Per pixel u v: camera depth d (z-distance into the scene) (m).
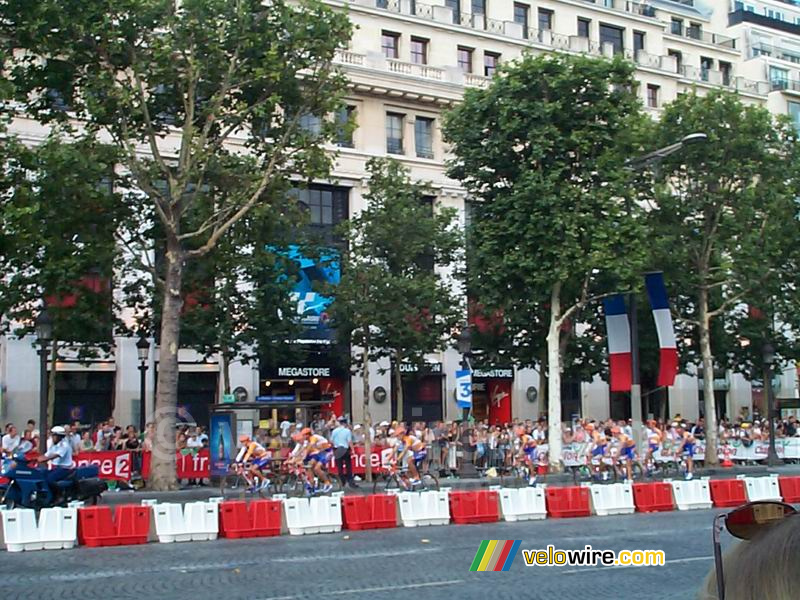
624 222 31.41
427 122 49.78
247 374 44.09
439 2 51.47
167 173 26.12
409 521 20.23
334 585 12.55
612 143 32.62
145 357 33.66
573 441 32.59
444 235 38.34
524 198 31.78
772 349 39.91
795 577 1.60
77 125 38.97
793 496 25.66
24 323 31.98
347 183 46.78
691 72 60.94
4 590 12.38
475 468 30.84
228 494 25.17
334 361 45.84
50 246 27.09
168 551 16.38
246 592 12.05
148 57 26.02
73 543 17.06
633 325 30.00
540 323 38.97
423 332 38.34
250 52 26.55
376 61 47.66
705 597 1.80
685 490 24.12
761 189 36.56
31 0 24.61
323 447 24.53
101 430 30.27
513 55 52.72
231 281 35.66
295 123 27.06
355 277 36.91
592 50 55.44
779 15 75.56
